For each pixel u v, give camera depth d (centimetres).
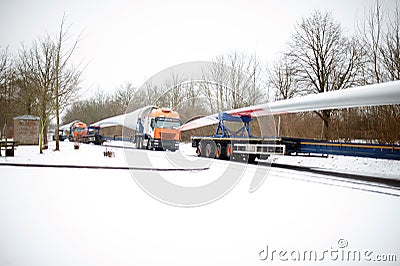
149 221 429
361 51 1914
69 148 2052
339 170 1095
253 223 434
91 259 302
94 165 1010
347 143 1089
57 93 1625
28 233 371
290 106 1201
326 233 398
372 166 1216
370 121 1616
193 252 327
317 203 564
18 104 1897
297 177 883
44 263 291
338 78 2036
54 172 882
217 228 407
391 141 1434
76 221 422
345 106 1025
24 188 637
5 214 448
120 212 470
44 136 1814
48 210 474
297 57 2177
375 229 418
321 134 1856
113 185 684
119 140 2678
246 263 304
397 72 1622
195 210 493
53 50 1628
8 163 1023
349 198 613
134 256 312
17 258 300
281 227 418
